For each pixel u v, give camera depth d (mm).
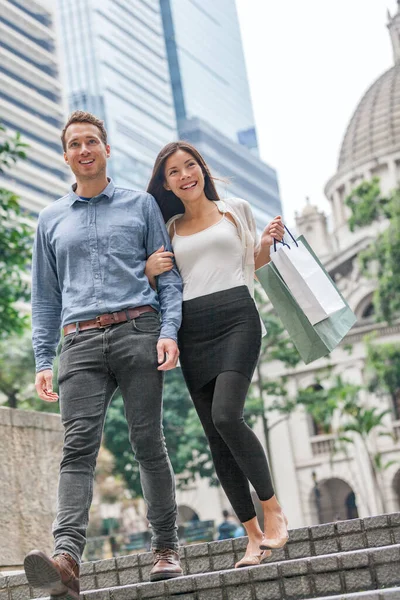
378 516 4730
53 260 4207
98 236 4066
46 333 4195
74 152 4105
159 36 132125
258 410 39531
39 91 88500
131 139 117750
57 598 3494
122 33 123500
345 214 69625
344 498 47062
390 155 68625
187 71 136500
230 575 3688
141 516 43125
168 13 137500
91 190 4176
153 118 124438
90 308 3957
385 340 46406
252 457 3994
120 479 36969
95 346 3926
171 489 4055
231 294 4141
